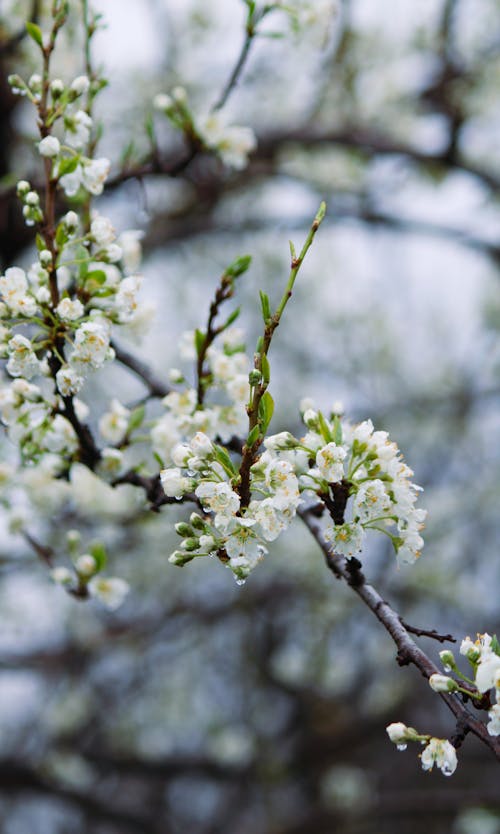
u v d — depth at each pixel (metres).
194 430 2.71
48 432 2.68
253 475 1.96
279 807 9.22
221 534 1.98
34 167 4.89
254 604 8.52
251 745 9.04
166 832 8.59
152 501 2.77
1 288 2.30
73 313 2.27
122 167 3.72
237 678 9.82
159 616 8.23
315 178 7.65
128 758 9.23
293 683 9.68
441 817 8.98
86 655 8.27
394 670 9.64
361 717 9.89
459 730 1.87
